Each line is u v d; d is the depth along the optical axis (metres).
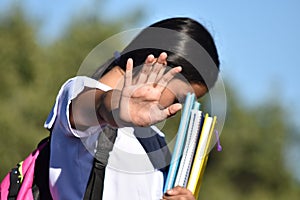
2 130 19.44
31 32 21.97
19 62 21.48
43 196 4.24
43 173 4.25
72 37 21.92
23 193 4.22
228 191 29.30
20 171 4.31
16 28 22.00
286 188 30.73
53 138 4.07
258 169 30.08
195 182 4.11
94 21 22.52
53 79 20.86
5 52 21.28
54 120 3.99
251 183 29.94
